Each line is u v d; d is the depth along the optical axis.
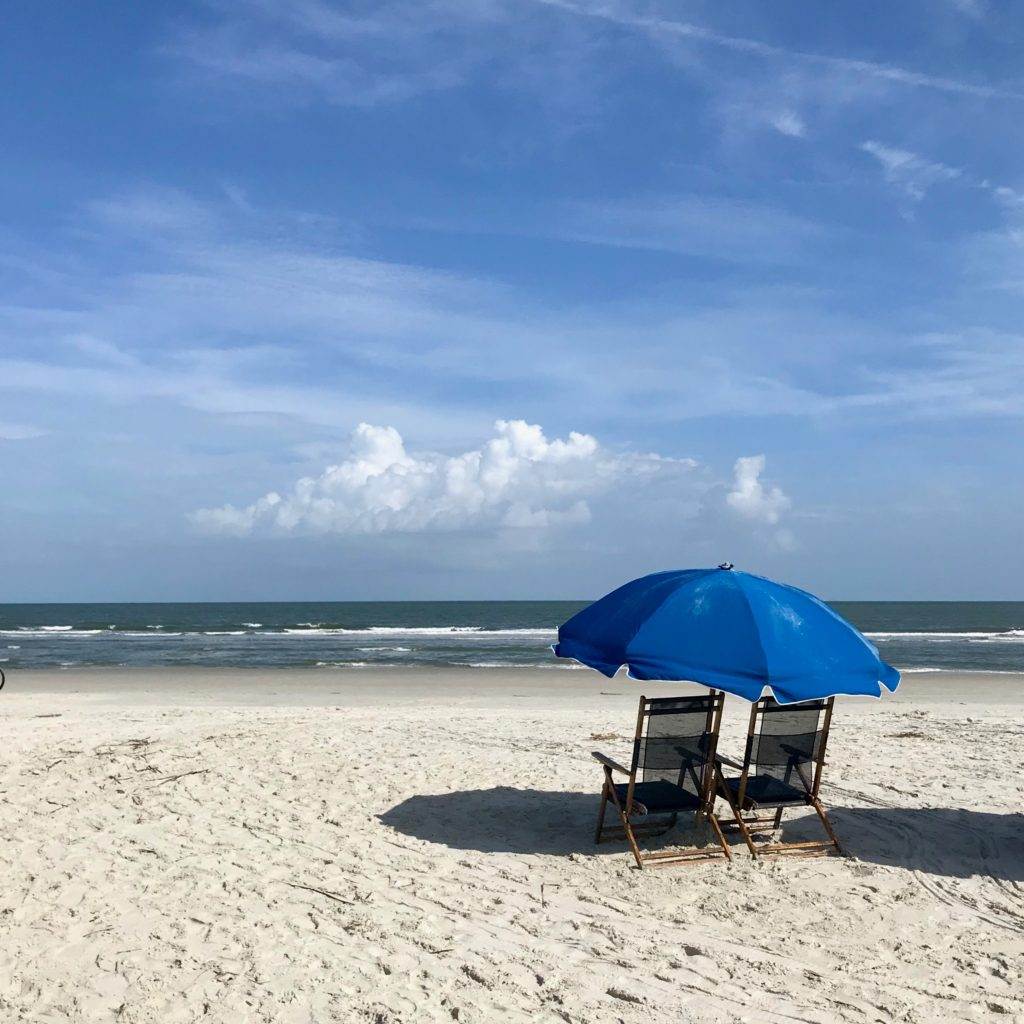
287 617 91.00
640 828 6.86
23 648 38.34
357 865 6.07
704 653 5.50
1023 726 12.23
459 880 5.80
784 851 6.33
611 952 4.73
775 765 6.23
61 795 7.70
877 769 8.96
